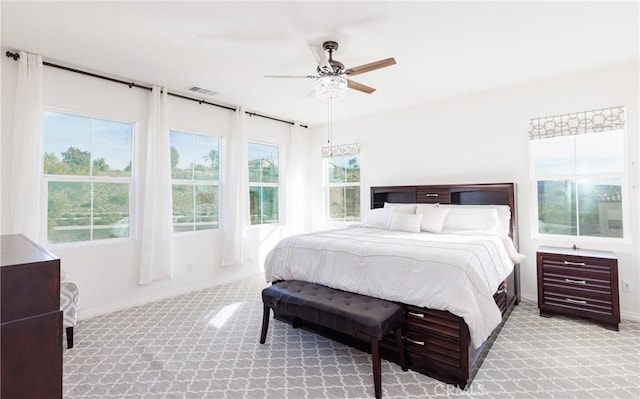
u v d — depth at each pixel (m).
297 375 2.28
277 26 2.55
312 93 3.61
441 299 2.21
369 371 2.33
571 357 2.47
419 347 2.31
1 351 0.68
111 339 2.84
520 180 3.91
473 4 2.26
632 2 2.23
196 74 3.56
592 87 3.45
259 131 5.27
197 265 4.38
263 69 3.42
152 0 2.21
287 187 5.69
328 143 5.86
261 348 2.68
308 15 2.39
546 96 3.73
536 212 3.86
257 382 2.19
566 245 3.63
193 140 4.45
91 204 3.54
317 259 2.97
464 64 3.29
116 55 3.08
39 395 0.74
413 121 4.82
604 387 2.09
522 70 3.45
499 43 2.84
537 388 2.09
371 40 2.78
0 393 0.68
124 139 3.79
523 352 2.55
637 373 2.25
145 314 3.44
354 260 2.73
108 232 3.65
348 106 4.79
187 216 4.37
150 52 3.01
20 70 2.96
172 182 4.19
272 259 3.33
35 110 3.03
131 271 3.73
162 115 3.92
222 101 4.55
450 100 4.45
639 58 3.15
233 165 4.70
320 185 5.97
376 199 5.04
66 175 3.37
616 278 2.96
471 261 2.35
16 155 2.96
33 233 3.00
